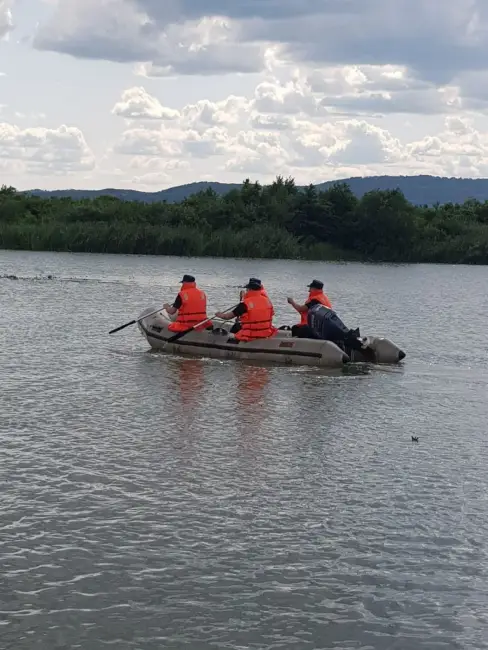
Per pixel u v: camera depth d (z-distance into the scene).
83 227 71.44
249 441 12.62
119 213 78.75
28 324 25.31
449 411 15.10
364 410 15.02
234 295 38.56
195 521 9.40
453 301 39.03
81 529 9.09
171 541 8.88
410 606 7.74
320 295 20.42
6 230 71.81
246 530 9.20
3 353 19.73
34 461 11.22
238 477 10.90
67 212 80.25
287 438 12.91
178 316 20.55
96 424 13.30
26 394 15.30
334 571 8.33
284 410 14.84
